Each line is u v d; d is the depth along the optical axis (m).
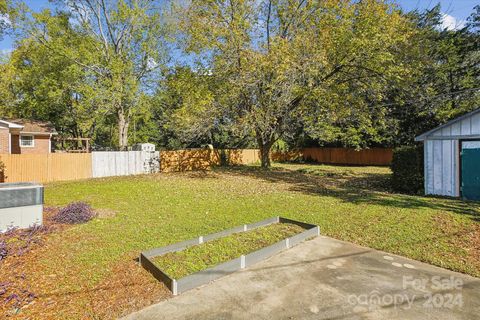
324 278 3.46
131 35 17.73
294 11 13.85
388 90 14.37
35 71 18.16
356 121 16.11
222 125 14.88
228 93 13.15
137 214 6.73
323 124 16.86
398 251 4.31
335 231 5.35
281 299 3.01
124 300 3.00
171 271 3.59
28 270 3.69
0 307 2.85
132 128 27.17
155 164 17.08
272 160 25.89
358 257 4.11
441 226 5.49
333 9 12.34
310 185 11.54
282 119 14.64
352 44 11.45
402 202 7.82
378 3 11.29
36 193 5.54
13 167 12.44
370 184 11.82
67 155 13.88
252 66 11.60
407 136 16.84
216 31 12.20
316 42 12.10
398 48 12.18
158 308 2.86
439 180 8.90
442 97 14.11
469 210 6.79
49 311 2.80
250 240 4.80
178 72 15.80
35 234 5.02
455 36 15.24
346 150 23.38
